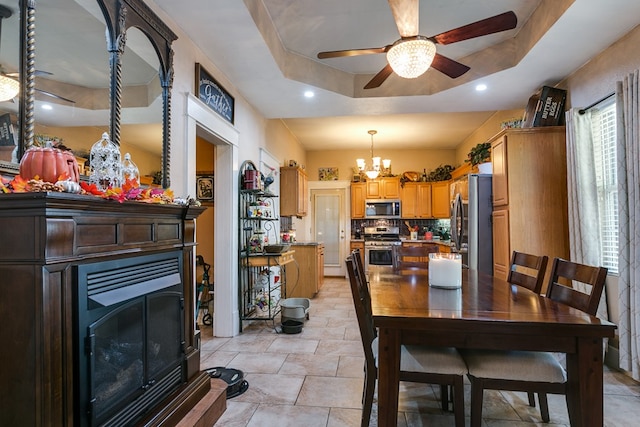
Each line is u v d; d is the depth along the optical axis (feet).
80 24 5.16
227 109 11.21
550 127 11.30
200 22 8.11
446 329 4.73
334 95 12.68
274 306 14.67
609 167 9.87
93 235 4.26
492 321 4.64
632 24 8.21
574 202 10.29
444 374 5.48
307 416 6.79
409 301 5.65
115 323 4.68
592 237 9.94
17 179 3.76
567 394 4.96
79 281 4.06
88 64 5.29
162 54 7.05
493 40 10.62
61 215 3.82
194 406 6.16
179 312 6.14
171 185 7.94
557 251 11.21
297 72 11.35
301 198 19.98
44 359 3.65
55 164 4.10
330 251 26.02
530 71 10.71
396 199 24.71
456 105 13.71
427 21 9.51
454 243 15.48
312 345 10.83
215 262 11.75
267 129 16.15
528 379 5.20
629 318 8.27
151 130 6.86
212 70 10.13
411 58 7.48
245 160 13.00
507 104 13.66
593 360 4.55
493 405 7.14
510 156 11.51
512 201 11.39
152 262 5.46
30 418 3.63
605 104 9.61
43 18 4.65
